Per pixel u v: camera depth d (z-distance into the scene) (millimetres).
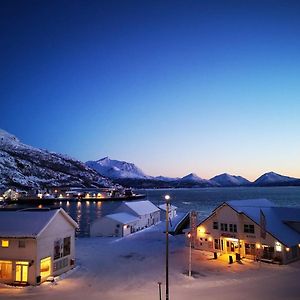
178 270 41344
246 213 47656
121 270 41906
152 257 49500
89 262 46594
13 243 36375
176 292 31938
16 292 32875
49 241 38250
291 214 51250
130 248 57281
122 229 71688
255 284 34406
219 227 50938
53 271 38625
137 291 32844
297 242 45375
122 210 85188
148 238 68125
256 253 46062
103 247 58469
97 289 33875
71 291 33125
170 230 74250
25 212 40438
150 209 91688
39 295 31750
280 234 45188
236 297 29906
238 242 48062
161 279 37531
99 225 73438
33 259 35812
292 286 33406
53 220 39125
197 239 53812
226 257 47719
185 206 194000
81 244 61812
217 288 33219
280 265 42812
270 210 52031
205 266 43094
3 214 40312
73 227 43312
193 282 35938
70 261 42156
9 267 36312
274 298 29469
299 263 43812
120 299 29828
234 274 39000
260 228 44906
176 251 53344
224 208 50344
